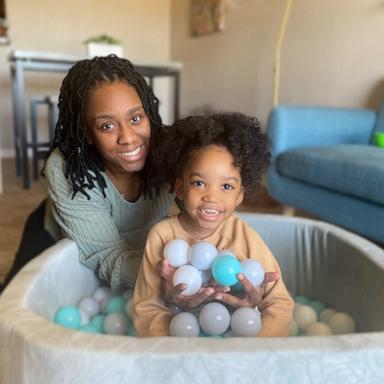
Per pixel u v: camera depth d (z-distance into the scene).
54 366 0.47
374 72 2.06
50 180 0.92
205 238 0.84
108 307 0.90
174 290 0.73
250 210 2.25
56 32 3.89
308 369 0.47
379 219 1.40
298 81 2.51
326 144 1.92
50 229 1.10
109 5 4.03
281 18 2.59
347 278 0.90
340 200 1.56
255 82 2.88
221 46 3.26
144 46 4.21
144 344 0.47
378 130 1.96
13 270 1.08
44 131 3.93
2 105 3.81
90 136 0.88
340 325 0.84
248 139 0.79
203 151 0.75
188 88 3.81
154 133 0.93
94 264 0.93
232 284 0.75
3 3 3.67
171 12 4.17
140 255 0.92
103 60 0.88
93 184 0.92
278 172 1.87
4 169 3.31
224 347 0.47
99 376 0.46
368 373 0.48
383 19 1.99
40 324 0.51
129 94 0.85
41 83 3.89
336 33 2.24
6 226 1.92
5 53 3.74
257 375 0.46
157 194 1.00
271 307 0.78
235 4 3.01
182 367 0.46
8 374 0.51
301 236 1.04
